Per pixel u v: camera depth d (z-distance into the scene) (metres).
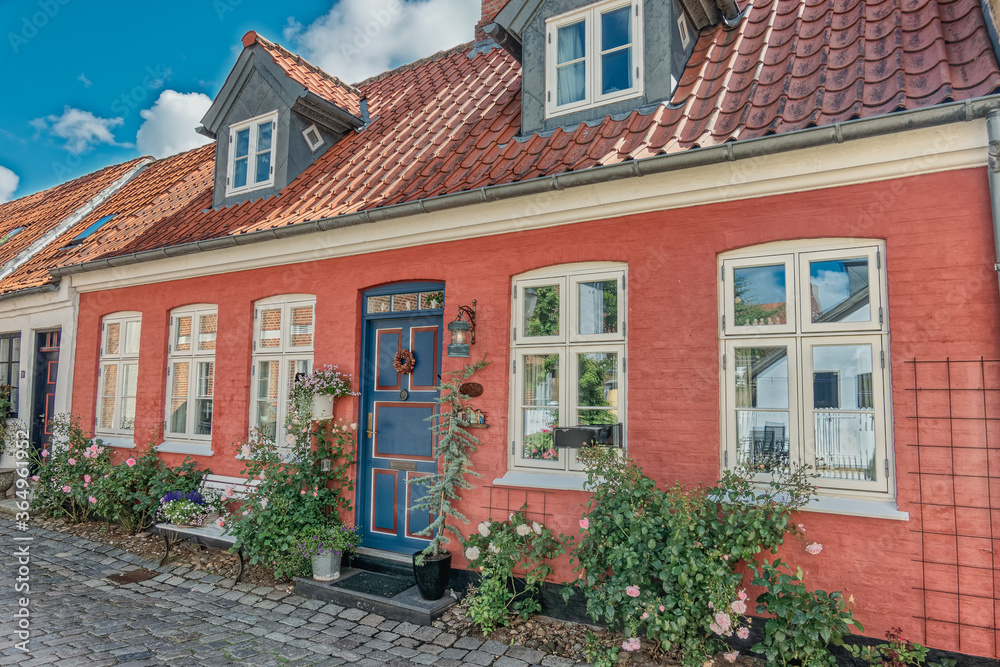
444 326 5.89
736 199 4.62
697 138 4.68
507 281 5.55
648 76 5.62
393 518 6.23
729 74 5.38
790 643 3.88
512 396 5.50
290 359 7.02
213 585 5.97
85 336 9.20
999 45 4.15
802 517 4.20
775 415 4.46
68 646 4.52
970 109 3.70
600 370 5.16
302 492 6.09
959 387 3.84
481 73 8.27
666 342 4.79
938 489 3.85
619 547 4.34
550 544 4.98
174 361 8.15
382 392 6.41
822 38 5.14
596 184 5.03
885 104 4.09
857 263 4.29
